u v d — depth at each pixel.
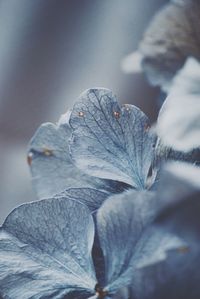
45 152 0.12
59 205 0.10
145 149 0.11
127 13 0.34
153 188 0.10
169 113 0.08
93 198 0.11
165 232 0.08
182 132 0.08
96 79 0.37
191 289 0.08
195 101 0.08
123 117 0.11
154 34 0.10
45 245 0.10
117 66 0.36
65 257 0.10
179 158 0.10
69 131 0.12
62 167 0.12
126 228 0.09
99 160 0.10
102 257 0.10
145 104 0.33
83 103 0.11
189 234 0.07
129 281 0.09
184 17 0.10
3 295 0.10
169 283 0.08
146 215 0.09
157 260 0.08
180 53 0.10
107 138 0.10
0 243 0.10
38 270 0.10
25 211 0.10
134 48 0.33
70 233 0.10
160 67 0.10
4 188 0.37
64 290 0.10
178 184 0.07
